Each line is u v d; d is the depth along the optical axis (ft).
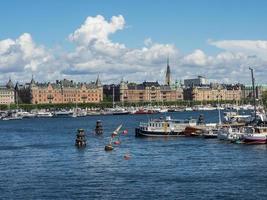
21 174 362.94
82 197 288.30
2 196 293.84
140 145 549.13
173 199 279.49
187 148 506.07
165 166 386.52
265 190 296.10
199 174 348.18
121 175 350.84
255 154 442.50
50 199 285.43
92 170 375.66
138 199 281.33
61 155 472.44
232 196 283.59
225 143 542.57
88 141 615.16
